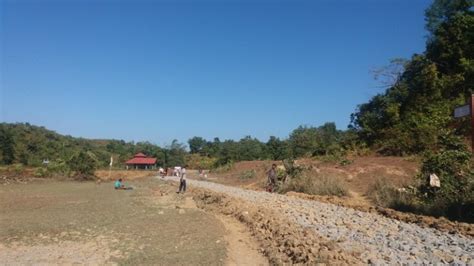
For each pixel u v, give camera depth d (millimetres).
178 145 90875
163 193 29719
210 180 42156
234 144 82438
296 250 9867
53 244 12727
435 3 44969
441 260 8883
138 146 101250
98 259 11016
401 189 19031
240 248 11953
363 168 26516
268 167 39781
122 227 15344
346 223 13328
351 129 43594
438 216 14836
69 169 50219
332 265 8555
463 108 12859
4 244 12758
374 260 8875
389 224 13125
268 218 14242
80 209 20547
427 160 18859
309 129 65125
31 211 19859
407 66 43594
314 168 28234
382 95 41625
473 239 10805
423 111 36594
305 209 16516
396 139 33406
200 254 11234
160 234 13922
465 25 40594
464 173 16969
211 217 17297
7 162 69375
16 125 96500
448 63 41594
